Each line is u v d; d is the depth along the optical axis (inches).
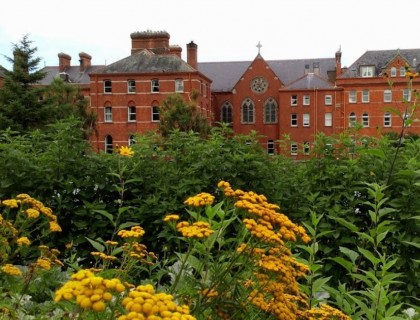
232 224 223.3
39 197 247.6
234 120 2696.9
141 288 76.2
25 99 1502.2
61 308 125.2
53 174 252.2
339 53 2637.8
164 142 285.7
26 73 1520.7
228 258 128.1
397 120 2389.3
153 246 243.9
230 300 109.5
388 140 248.7
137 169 262.4
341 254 223.5
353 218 229.5
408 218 209.3
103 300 68.7
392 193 232.2
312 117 2532.0
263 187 262.5
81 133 267.9
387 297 140.2
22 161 247.6
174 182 259.3
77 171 256.5
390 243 221.1
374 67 2449.6
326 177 249.0
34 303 145.5
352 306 148.9
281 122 2581.2
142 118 2214.6
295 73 2802.7
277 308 107.6
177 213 249.4
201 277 119.4
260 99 2664.9
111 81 2233.0
